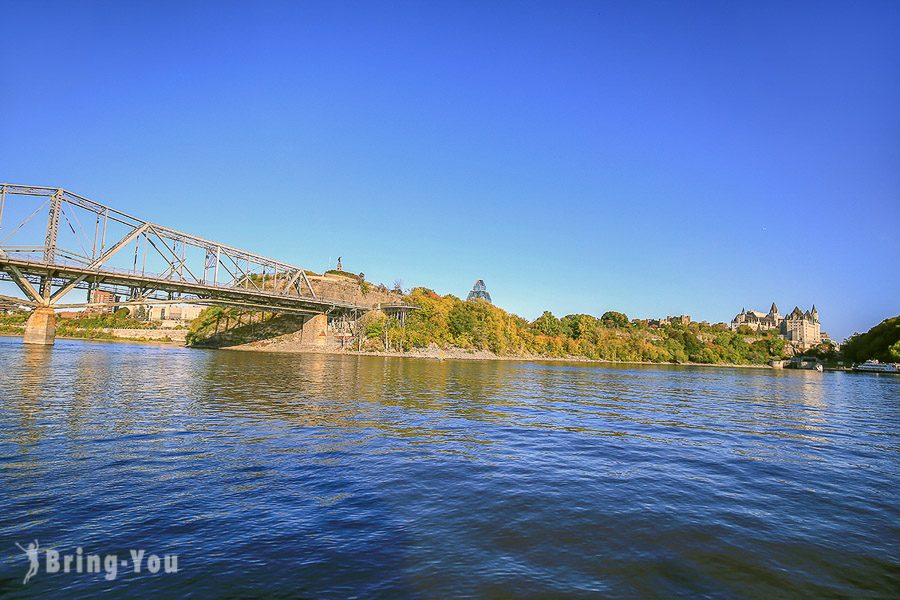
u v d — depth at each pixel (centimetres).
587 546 779
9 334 16050
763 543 816
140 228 9419
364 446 1448
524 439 1691
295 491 1002
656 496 1058
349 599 596
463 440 1620
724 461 1447
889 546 823
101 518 822
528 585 645
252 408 2127
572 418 2291
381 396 2839
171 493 959
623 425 2130
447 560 712
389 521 858
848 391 5347
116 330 18200
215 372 4247
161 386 2864
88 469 1091
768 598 631
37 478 1010
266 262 12075
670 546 789
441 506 945
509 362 12219
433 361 9894
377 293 15875
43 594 589
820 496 1105
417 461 1292
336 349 13038
